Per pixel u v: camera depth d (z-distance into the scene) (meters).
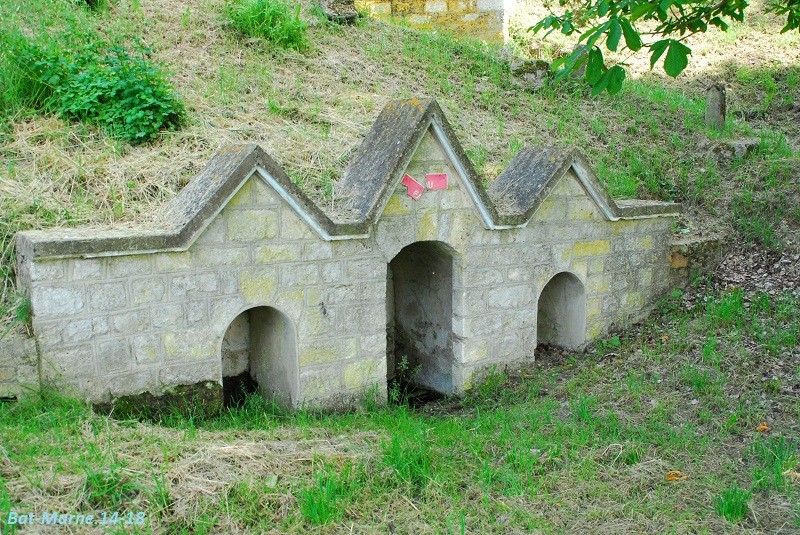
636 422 6.92
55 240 5.92
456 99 11.91
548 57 15.52
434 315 8.84
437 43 13.73
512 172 8.96
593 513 5.24
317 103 10.30
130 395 6.42
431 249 8.43
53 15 10.43
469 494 5.46
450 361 8.63
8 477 4.75
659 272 9.93
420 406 8.37
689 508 5.34
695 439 6.53
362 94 10.98
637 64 16.58
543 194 8.41
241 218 6.77
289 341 7.33
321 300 7.31
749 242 10.66
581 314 9.24
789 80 15.83
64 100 8.58
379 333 7.73
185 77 10.05
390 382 9.50
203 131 8.71
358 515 5.05
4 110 8.36
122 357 6.35
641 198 11.10
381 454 5.81
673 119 13.27
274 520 4.86
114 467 4.87
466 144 10.52
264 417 6.98
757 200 11.15
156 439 5.64
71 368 6.13
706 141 12.40
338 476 5.37
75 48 9.55
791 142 13.52
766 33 17.73
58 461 5.02
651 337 9.17
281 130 9.21
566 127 12.04
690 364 8.05
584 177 8.77
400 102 7.98
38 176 7.47
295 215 7.05
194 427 6.27
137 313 6.38
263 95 10.16
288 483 5.21
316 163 8.52
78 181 7.50
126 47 10.22
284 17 11.98
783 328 8.63
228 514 4.79
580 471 5.84
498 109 11.98
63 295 6.04
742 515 5.23
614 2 5.50
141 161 7.99
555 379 8.38
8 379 5.90
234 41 11.45
